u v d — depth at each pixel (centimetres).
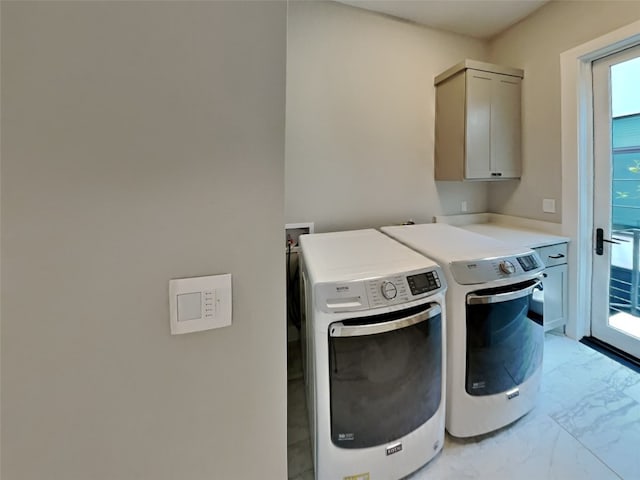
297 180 246
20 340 56
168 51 60
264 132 68
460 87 258
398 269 135
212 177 65
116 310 61
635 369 209
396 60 269
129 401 64
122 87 57
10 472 58
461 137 259
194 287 66
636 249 219
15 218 54
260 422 76
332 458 124
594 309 246
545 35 253
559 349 234
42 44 52
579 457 146
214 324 68
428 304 134
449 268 147
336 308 117
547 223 262
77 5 54
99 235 59
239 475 75
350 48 252
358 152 263
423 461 138
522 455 147
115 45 56
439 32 282
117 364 62
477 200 314
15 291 55
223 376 71
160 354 65
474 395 151
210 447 72
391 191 278
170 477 69
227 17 63
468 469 141
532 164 271
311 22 239
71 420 61
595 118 233
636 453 147
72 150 55
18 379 57
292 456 150
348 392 122
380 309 121
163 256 63
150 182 61
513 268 155
